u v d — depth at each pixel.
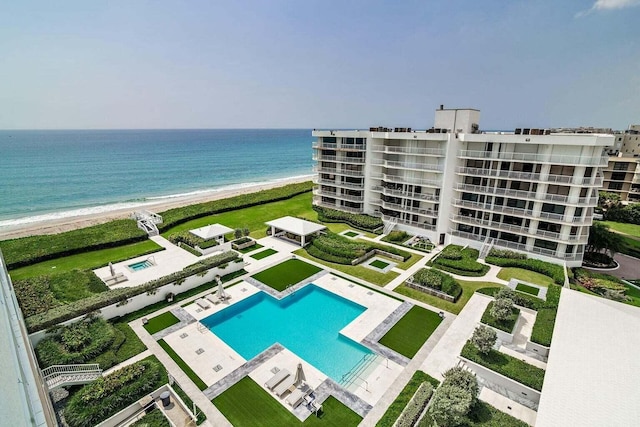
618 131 79.06
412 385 19.66
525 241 37.25
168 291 29.44
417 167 42.66
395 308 28.06
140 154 157.50
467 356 20.94
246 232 44.28
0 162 119.81
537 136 32.34
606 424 12.49
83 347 21.75
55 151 158.38
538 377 19.00
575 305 21.34
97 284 30.66
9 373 8.28
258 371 20.94
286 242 43.53
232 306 28.44
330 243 39.97
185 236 42.66
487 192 37.66
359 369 21.19
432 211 42.22
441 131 42.22
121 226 46.94
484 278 33.03
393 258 38.16
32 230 48.88
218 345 23.44
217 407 18.09
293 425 17.08
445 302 28.95
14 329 12.79
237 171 123.75
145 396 18.55
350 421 17.31
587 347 17.14
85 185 87.06
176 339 24.00
